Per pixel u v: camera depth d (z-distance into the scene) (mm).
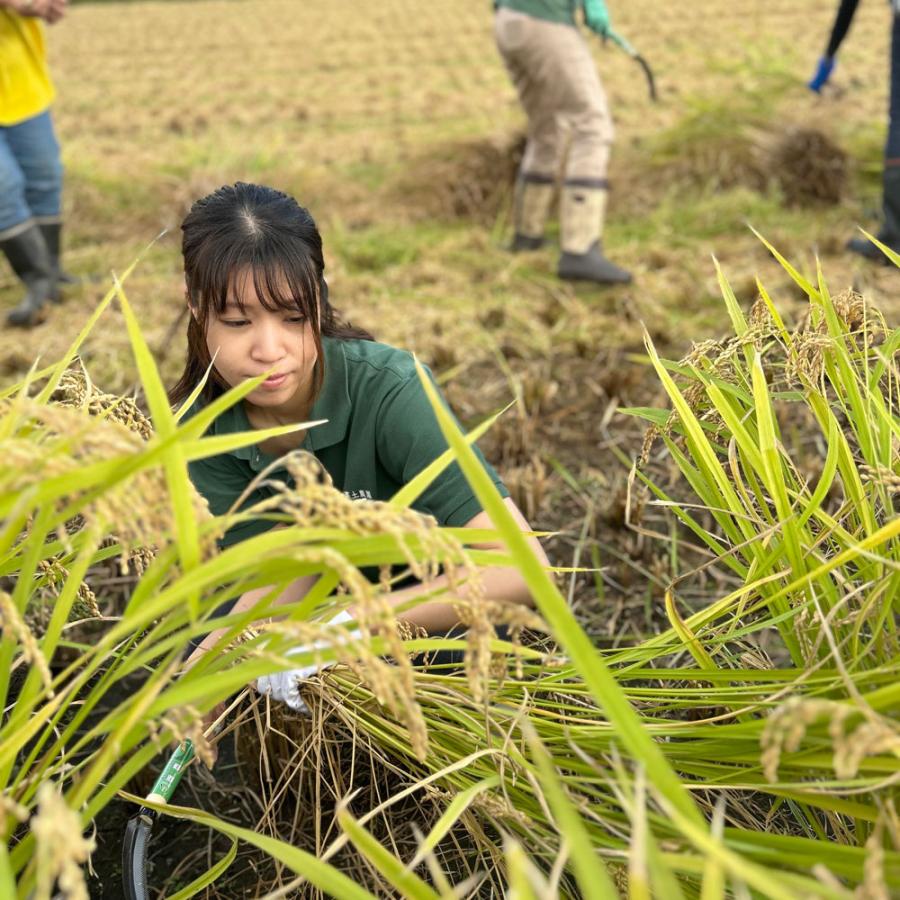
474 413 3748
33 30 4406
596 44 12305
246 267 1479
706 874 823
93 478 895
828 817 1360
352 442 1802
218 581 993
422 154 7012
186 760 1521
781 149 6098
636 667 1386
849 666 1182
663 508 2996
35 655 962
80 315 4832
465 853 1669
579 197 4902
